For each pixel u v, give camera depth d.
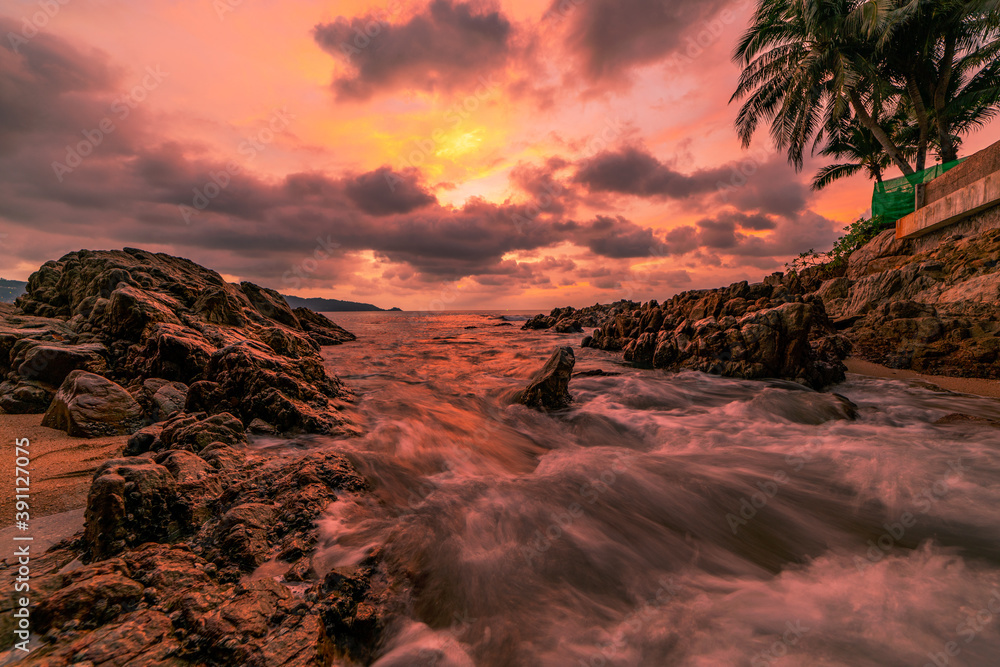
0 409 6.43
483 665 2.51
